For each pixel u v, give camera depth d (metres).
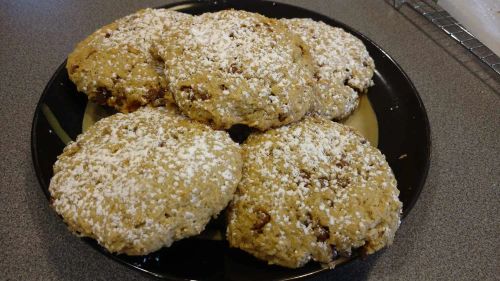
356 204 0.17
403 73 0.24
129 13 0.31
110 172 0.17
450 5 0.30
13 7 0.31
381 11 0.33
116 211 0.16
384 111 0.23
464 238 0.20
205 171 0.17
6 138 0.22
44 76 0.26
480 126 0.25
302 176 0.17
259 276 0.16
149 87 0.20
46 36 0.29
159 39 0.21
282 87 0.19
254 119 0.19
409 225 0.20
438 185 0.22
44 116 0.20
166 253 0.17
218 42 0.20
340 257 0.16
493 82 0.28
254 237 0.16
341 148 0.18
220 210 0.17
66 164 0.18
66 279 0.18
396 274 0.18
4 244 0.18
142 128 0.18
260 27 0.21
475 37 0.28
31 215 0.20
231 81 0.18
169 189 0.16
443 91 0.27
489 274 0.19
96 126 0.19
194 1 0.26
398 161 0.21
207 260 0.16
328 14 0.32
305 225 0.16
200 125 0.19
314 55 0.23
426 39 0.30
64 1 0.31
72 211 0.16
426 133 0.21
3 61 0.27
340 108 0.22
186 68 0.19
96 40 0.22
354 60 0.23
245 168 0.18
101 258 0.18
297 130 0.19
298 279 0.16
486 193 0.22
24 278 0.17
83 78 0.21
